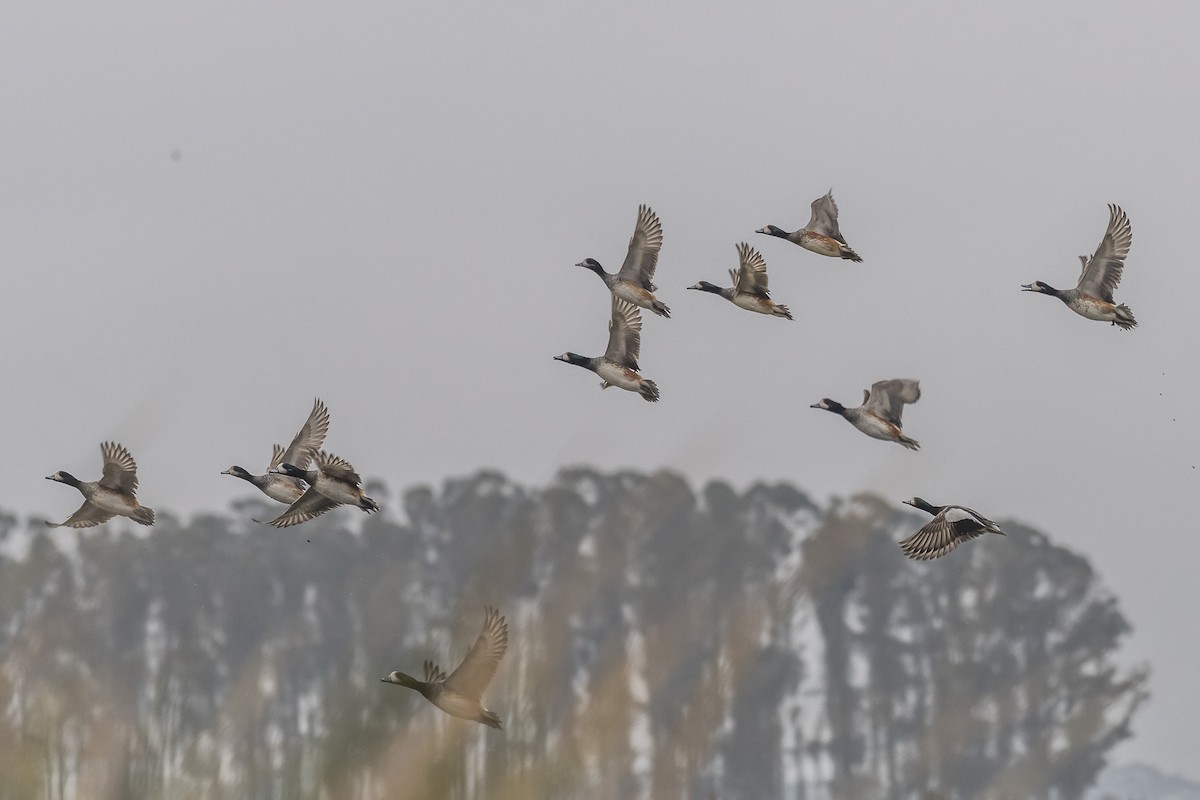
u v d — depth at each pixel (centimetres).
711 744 8100
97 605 8725
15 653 8288
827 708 8881
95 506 4084
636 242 4069
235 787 6066
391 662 6844
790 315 4062
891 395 3775
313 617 8694
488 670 3044
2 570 8719
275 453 4288
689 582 8825
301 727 5844
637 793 7444
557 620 8256
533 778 6056
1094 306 3912
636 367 4109
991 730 8988
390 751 5334
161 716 7556
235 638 8706
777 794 8462
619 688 7825
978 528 3200
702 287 4103
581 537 8850
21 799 6169
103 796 6294
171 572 9038
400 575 8706
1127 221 3925
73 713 7088
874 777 8788
